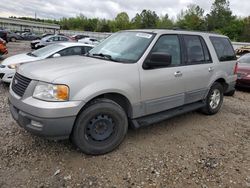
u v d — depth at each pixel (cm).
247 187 321
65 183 310
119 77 372
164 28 487
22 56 806
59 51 813
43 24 7138
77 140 352
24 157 359
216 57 553
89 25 10294
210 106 566
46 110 319
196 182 325
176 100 462
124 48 432
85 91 338
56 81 326
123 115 384
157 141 432
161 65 399
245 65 913
